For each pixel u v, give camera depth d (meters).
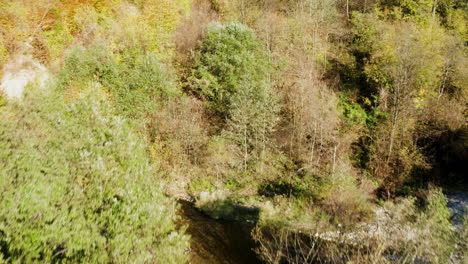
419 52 19.08
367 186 17.38
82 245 5.79
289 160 19.88
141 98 18.41
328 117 19.75
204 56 22.75
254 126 19.02
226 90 21.30
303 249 12.30
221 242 13.40
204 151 19.72
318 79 23.73
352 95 23.08
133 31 22.22
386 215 14.08
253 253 12.61
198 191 18.22
